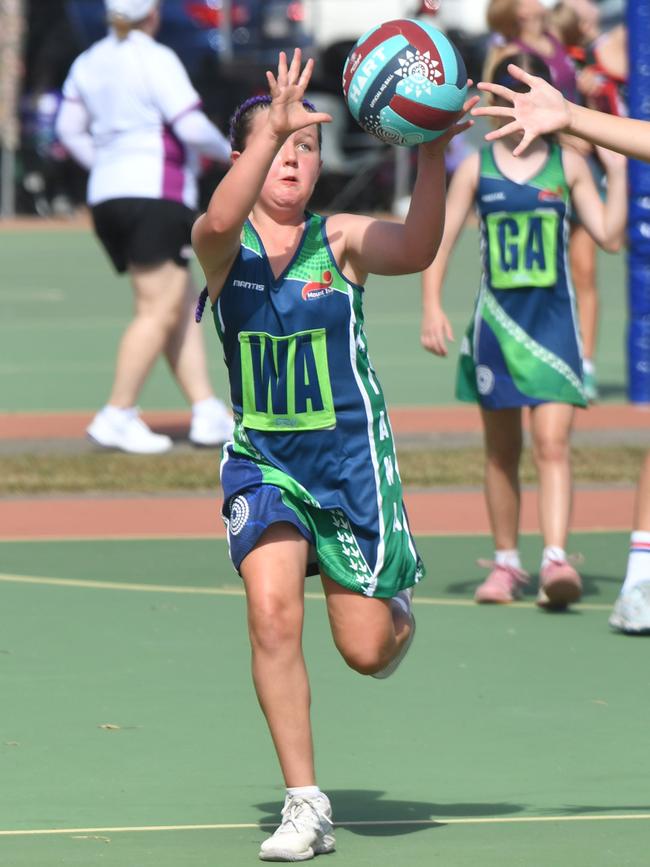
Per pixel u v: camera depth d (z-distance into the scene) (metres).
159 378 42.00
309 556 13.74
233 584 22.62
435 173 13.12
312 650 19.22
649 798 14.20
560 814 13.77
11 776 14.78
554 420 21.06
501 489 21.72
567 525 21.20
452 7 73.25
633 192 36.41
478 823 13.55
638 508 20.22
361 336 13.52
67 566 23.72
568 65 25.23
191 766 15.10
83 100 31.34
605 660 18.84
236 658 18.84
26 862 12.54
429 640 19.77
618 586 22.66
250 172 12.76
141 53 30.95
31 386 40.25
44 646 19.33
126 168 31.11
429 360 44.22
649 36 34.50
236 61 80.00
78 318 52.28
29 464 30.88
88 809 13.91
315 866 12.52
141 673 18.22
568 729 16.23
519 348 21.02
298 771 12.96
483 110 13.24
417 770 15.02
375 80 12.98
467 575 23.27
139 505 28.28
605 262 66.69
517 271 21.03
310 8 78.38
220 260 13.31
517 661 18.81
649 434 33.66
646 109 34.50
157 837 13.19
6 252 70.38
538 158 21.12
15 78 82.69
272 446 13.42
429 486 29.69
